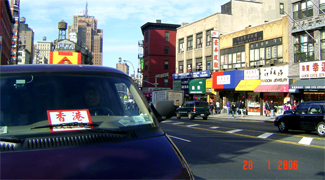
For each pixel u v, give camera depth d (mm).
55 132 2281
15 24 89062
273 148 9602
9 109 2432
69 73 2920
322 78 23734
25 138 2150
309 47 24984
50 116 2453
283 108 25391
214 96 36531
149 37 59562
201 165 7117
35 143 2105
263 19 38156
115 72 3244
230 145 10266
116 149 2191
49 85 2727
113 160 2045
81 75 2957
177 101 36625
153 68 59438
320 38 24109
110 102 2848
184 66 42969
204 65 38375
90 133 2342
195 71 39938
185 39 42875
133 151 2217
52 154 1997
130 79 3332
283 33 27312
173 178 2055
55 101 2604
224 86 33344
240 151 9070
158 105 3246
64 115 2502
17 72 2740
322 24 23391
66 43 84250
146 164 2102
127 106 2934
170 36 60281
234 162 7461
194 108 26016
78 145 2154
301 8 25719
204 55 38406
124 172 1959
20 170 1807
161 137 2619
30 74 2762
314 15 24547
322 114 13039
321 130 12922
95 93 2842
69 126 2395
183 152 8898
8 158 1903
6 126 2291
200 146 10031
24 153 1977
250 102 32000
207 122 22609
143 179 1949
